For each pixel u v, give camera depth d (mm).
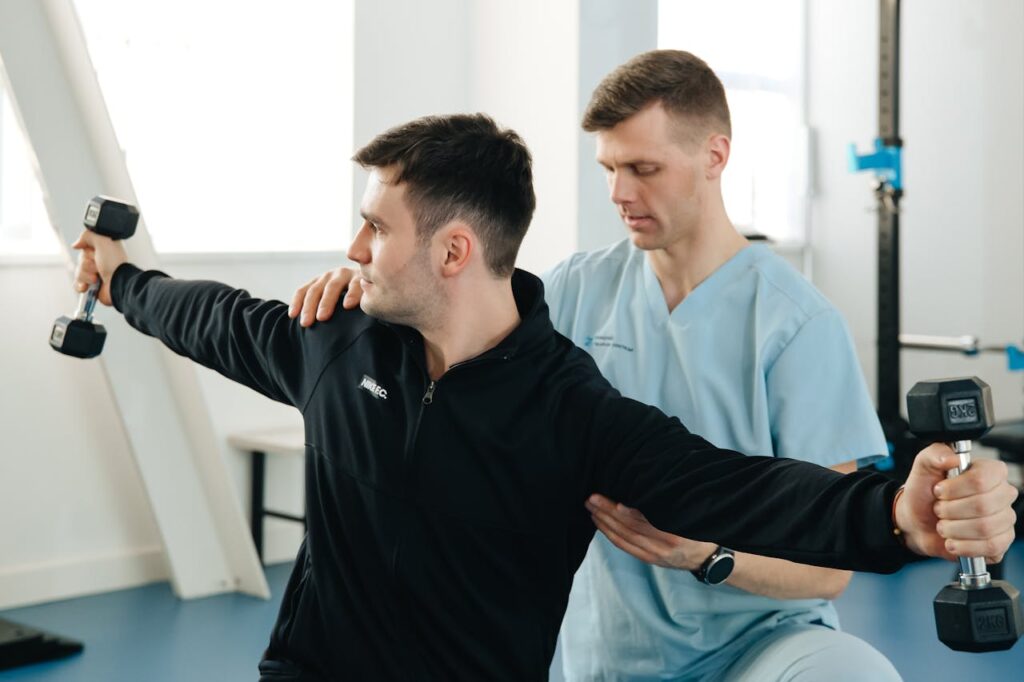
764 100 6297
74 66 3680
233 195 4500
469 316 1479
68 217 3729
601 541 1860
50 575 4012
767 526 1262
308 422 1578
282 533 4535
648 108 1724
